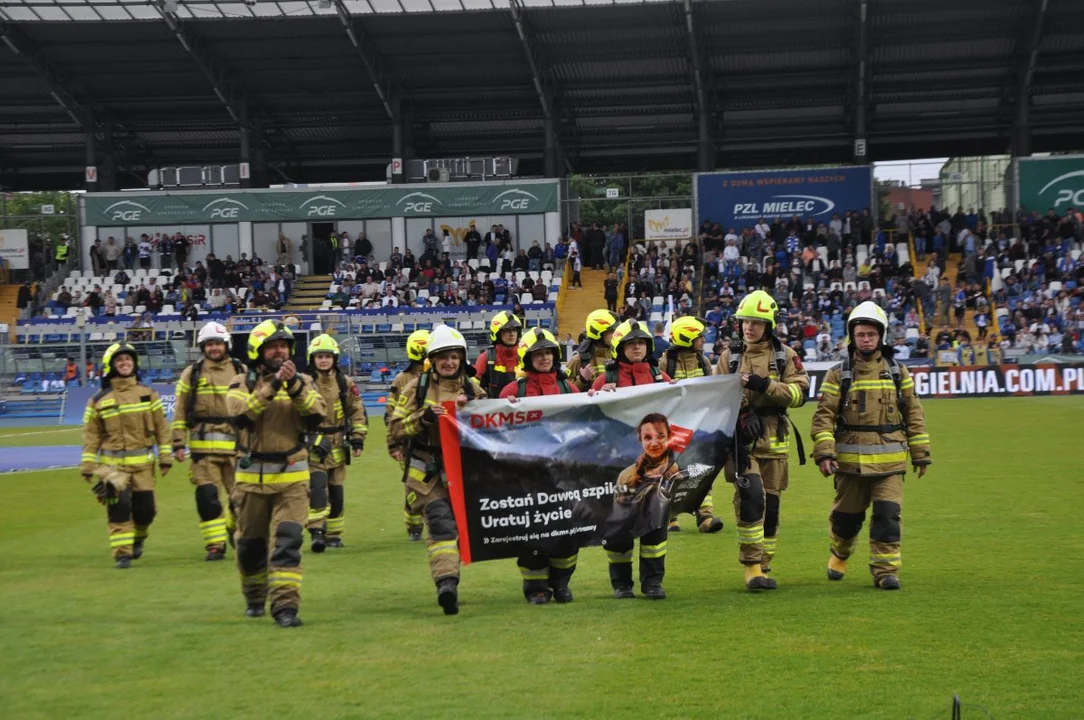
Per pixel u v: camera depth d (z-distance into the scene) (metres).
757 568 9.66
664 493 9.31
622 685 6.73
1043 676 6.79
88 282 49.97
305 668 7.26
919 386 38.06
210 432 12.46
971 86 48.94
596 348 13.20
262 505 8.92
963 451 21.03
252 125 52.44
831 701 6.36
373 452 24.92
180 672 7.23
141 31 45.69
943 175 56.34
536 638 7.97
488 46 46.69
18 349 39.75
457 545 9.00
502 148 56.09
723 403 9.59
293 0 43.16
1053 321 41.12
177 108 52.44
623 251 50.44
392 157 56.16
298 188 51.22
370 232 51.38
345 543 13.43
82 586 10.66
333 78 49.56
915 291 43.97
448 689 6.72
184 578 11.11
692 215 49.75
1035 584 9.55
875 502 9.66
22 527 15.01
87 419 12.23
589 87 49.78
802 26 44.72
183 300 47.31
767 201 49.19
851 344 9.81
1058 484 16.25
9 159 57.22
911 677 6.80
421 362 13.56
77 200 51.84
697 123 52.78
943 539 12.00
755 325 9.80
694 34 44.47
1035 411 30.78
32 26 45.19
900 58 46.88
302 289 49.97
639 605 9.11
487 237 49.84
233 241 51.66
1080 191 47.66
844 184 48.72
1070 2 42.69
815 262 45.78
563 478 9.20
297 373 8.83
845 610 8.67
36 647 7.96
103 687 6.92
